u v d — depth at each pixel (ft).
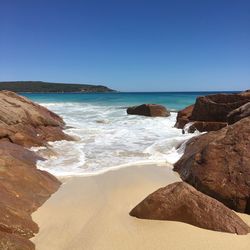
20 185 23.73
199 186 24.63
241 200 22.53
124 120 69.36
